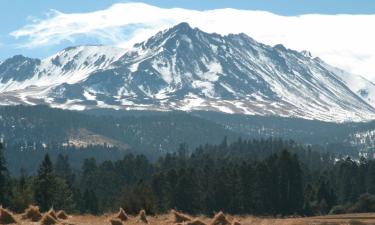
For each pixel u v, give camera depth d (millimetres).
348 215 154500
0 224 82375
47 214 84375
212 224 87125
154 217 109438
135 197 179875
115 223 86250
